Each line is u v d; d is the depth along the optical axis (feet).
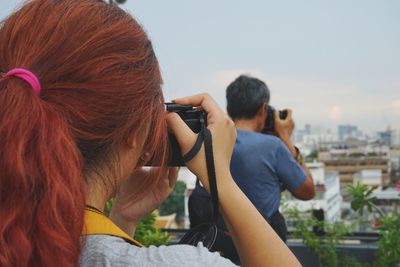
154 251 2.19
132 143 2.39
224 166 2.70
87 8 2.35
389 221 9.73
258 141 7.23
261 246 2.53
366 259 10.37
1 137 2.03
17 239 1.93
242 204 2.62
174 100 2.98
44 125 2.06
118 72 2.27
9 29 2.34
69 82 2.20
